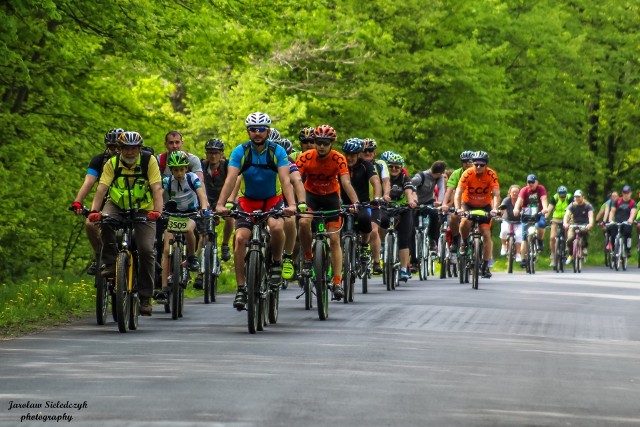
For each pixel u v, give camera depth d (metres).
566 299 39.16
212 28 50.62
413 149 88.81
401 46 87.12
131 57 49.75
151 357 21.42
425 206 48.81
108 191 27.66
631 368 21.64
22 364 20.42
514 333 27.31
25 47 49.06
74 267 54.25
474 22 93.00
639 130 115.62
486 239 44.75
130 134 26.59
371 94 82.50
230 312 32.16
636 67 110.31
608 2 109.81
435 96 91.81
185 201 32.25
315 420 15.13
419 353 22.56
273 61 77.56
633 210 70.94
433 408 16.28
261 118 26.81
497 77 92.69
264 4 53.50
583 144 110.19
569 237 65.69
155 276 29.94
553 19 101.88
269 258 27.48
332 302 35.06
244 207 27.66
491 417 15.72
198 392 17.25
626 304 37.88
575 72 108.69
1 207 47.56
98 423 14.83
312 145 35.34
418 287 43.81
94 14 46.91
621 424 15.64
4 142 49.41
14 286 38.50
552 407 16.78
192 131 64.69
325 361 20.95
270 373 19.31
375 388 17.92
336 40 78.81
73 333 25.92
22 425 14.75
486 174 44.25
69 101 51.56
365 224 35.09
